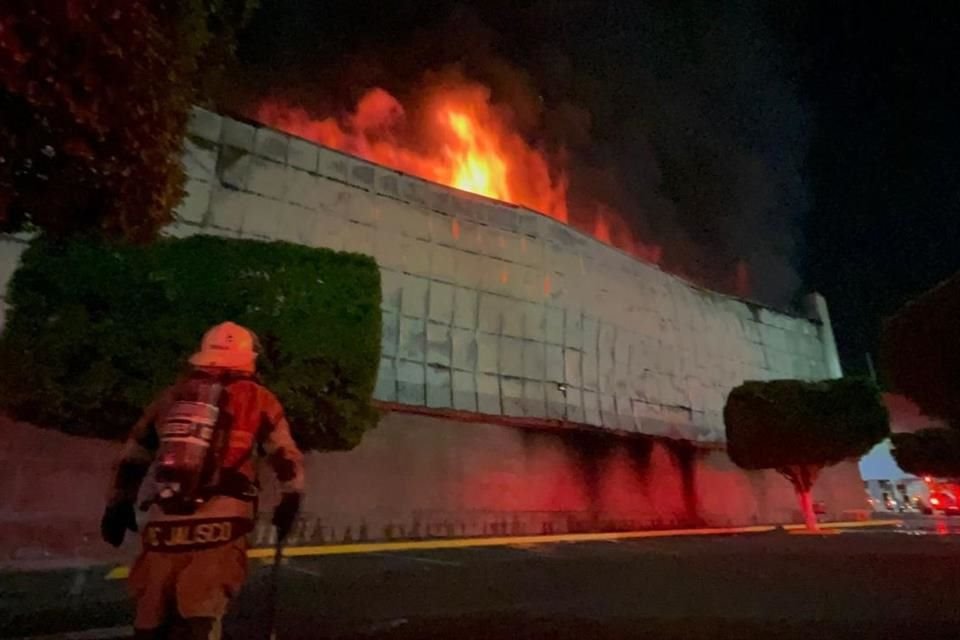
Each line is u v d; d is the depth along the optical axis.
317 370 6.31
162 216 3.99
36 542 8.02
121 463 3.03
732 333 20.61
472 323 13.89
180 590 2.72
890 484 27.23
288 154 12.41
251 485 2.96
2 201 3.22
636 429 16.17
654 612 5.01
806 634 4.24
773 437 14.35
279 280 6.39
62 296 5.83
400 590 5.95
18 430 8.19
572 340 15.59
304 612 4.97
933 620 4.64
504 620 4.72
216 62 4.50
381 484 11.35
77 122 2.99
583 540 11.80
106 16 2.88
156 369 5.88
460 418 12.81
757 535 13.17
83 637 4.37
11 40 2.60
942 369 8.30
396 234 13.37
